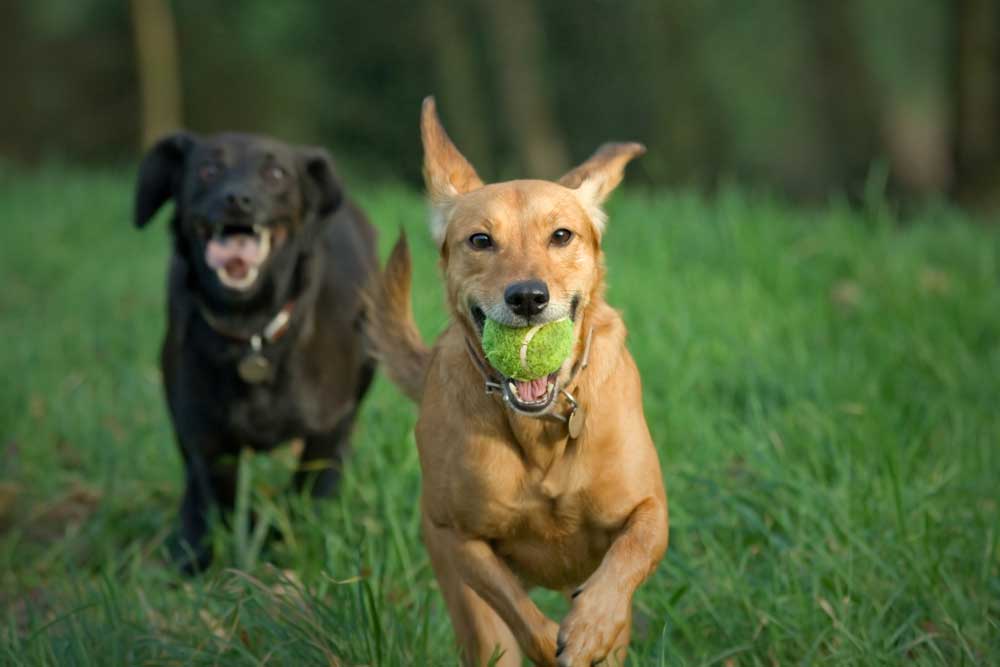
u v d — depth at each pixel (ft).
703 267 45.27
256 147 28.68
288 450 33.06
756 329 37.37
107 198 72.54
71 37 134.72
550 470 19.39
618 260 46.68
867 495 24.61
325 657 19.40
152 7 111.75
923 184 101.86
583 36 125.70
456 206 20.63
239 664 19.81
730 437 28.86
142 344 43.62
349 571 24.61
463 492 19.51
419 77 126.31
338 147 130.62
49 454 33.12
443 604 23.50
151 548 28.17
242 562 25.89
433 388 20.48
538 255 19.47
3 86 133.59
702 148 120.98
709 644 21.65
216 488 29.14
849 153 102.68
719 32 119.75
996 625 20.06
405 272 23.25
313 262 28.71
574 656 17.48
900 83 112.37
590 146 125.90
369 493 28.30
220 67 134.21
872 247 45.60
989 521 23.89
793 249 45.83
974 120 79.46
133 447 33.04
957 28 80.94
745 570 23.67
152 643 20.54
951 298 38.96
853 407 29.19
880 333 35.96
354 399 29.58
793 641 21.12
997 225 52.60
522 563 20.67
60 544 27.40
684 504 25.89
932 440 28.76
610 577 18.29
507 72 116.26
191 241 28.40
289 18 125.59
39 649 20.52
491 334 18.84
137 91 134.21
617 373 19.99
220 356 27.53
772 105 122.31
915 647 20.56
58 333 45.06
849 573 21.99
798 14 110.01
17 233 63.93
